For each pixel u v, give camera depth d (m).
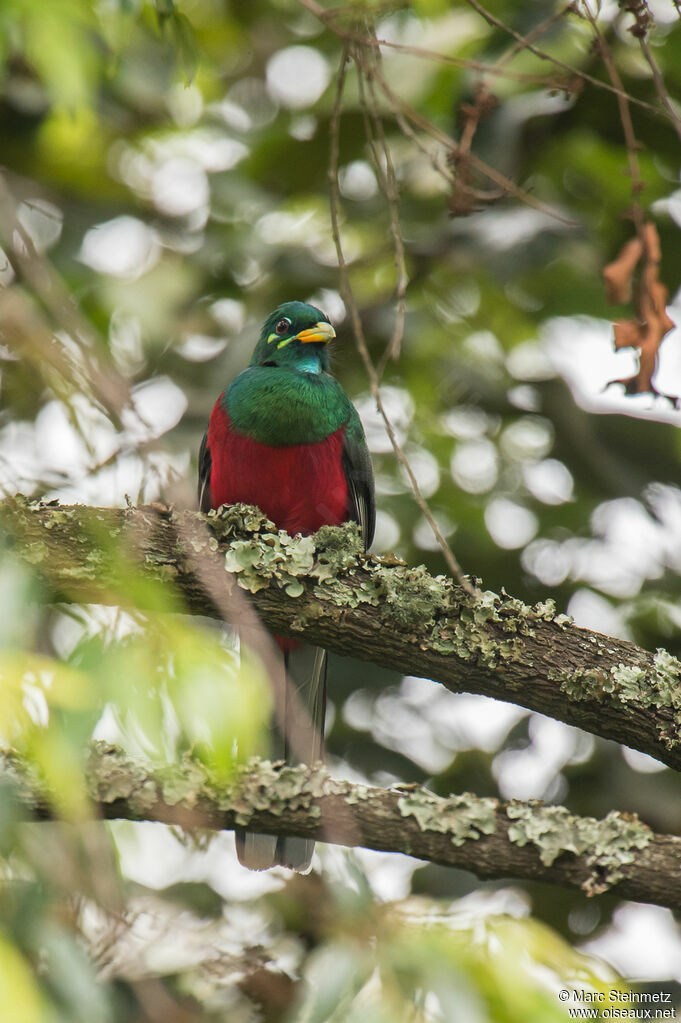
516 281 12.53
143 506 6.98
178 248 12.14
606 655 7.27
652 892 6.70
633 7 6.91
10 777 5.87
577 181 12.05
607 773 11.34
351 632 7.25
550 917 11.04
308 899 8.20
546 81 6.85
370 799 6.85
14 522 6.62
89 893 5.20
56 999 5.08
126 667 4.46
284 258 11.85
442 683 7.35
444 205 11.67
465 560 12.04
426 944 5.91
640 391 7.05
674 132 11.38
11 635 4.41
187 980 8.09
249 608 7.17
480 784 11.61
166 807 6.58
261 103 13.08
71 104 6.26
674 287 11.83
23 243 6.18
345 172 12.42
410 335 11.70
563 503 12.28
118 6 6.75
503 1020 5.70
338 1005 5.92
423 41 10.88
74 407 5.80
